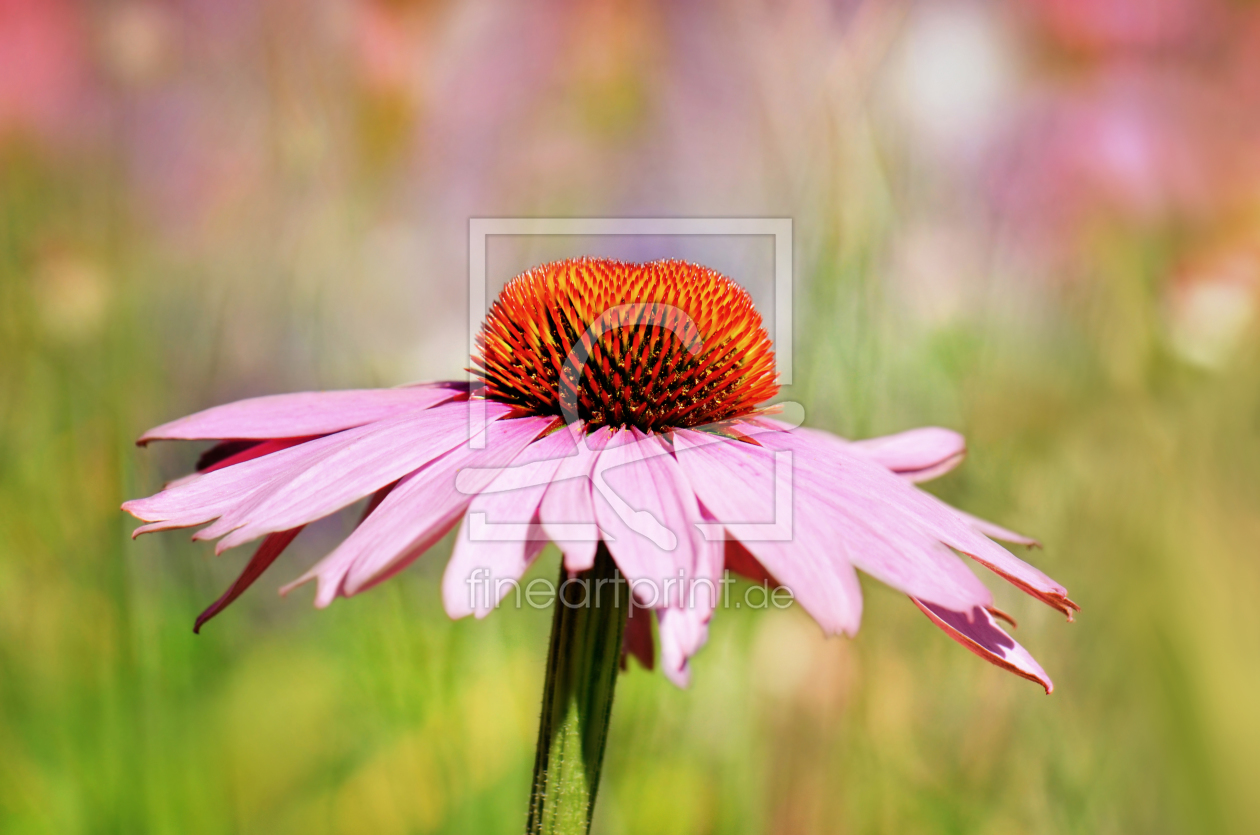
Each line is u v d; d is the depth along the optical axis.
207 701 0.39
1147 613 0.36
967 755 0.37
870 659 0.37
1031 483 0.38
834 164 0.38
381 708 0.38
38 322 0.39
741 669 0.37
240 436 0.31
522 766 0.38
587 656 0.29
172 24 0.41
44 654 0.38
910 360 0.39
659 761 0.37
